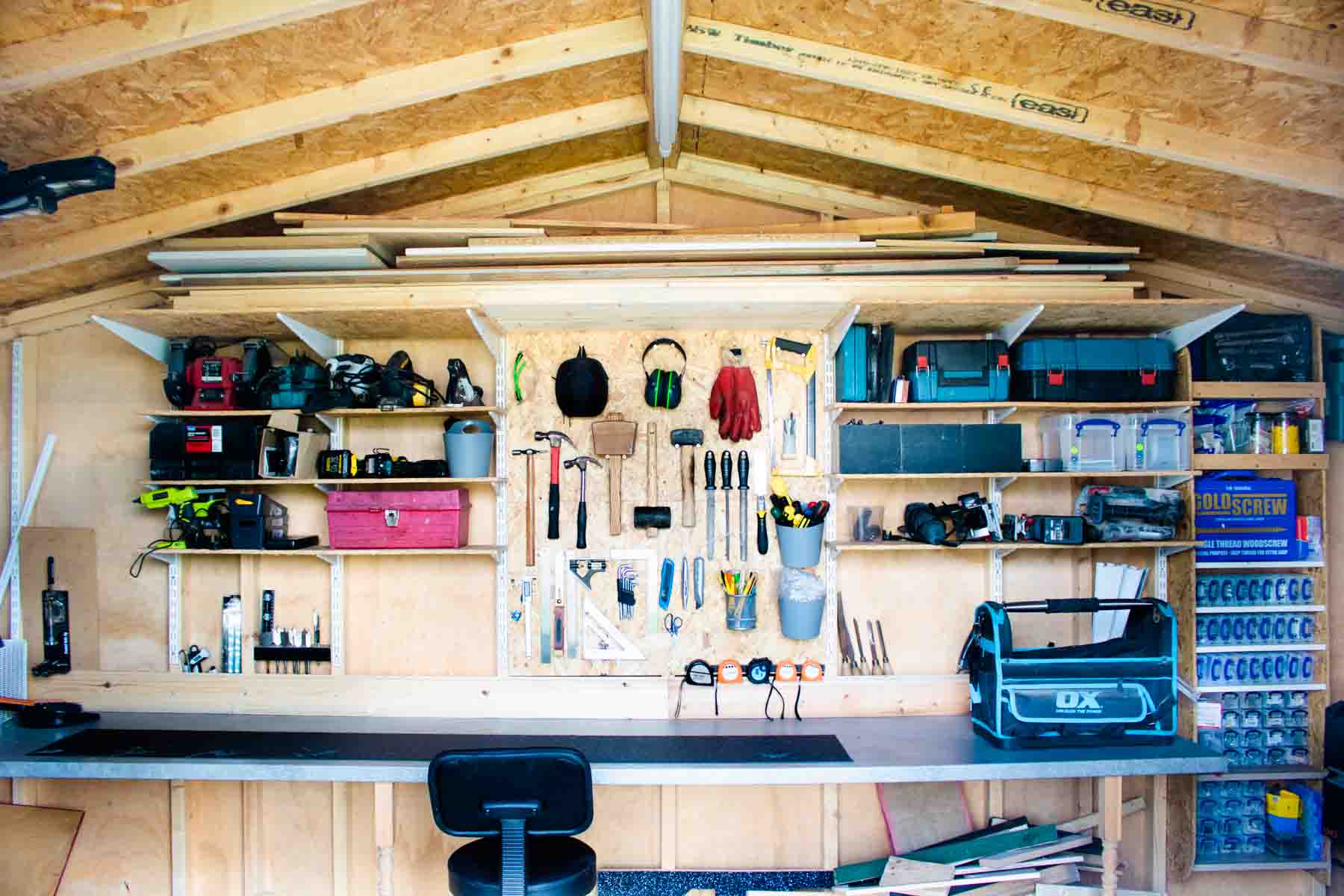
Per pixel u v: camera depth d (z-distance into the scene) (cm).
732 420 299
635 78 267
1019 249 294
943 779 245
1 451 324
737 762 247
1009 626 271
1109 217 292
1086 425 298
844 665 313
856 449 289
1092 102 235
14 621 317
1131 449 298
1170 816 308
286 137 257
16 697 312
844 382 296
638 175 329
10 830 296
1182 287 321
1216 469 310
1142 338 297
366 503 292
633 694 302
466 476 292
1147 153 239
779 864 313
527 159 310
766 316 291
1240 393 302
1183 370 299
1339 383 312
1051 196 279
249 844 311
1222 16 191
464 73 235
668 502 310
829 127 282
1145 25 192
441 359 321
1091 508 295
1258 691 307
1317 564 305
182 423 298
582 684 304
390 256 304
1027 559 317
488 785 209
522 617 309
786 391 312
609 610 309
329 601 319
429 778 209
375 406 295
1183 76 217
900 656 315
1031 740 261
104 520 323
